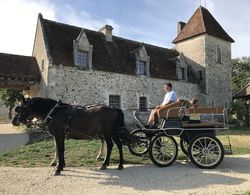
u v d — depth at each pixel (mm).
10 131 20312
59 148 7348
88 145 11000
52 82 19062
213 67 29672
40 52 20625
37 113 7770
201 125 8297
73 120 7586
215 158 8117
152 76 24859
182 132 8266
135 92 23578
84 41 20984
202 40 29234
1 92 31781
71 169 7645
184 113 8305
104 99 21609
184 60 27938
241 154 10648
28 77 19781
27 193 5680
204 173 7316
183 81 27406
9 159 9062
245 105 27781
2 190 5844
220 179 6770
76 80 20219
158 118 8500
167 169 7734
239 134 18938
